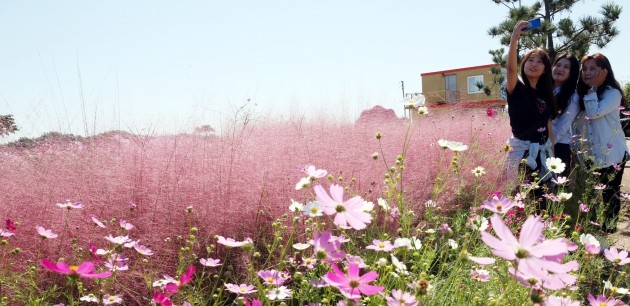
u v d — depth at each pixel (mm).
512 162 3893
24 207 2699
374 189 3332
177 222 2676
